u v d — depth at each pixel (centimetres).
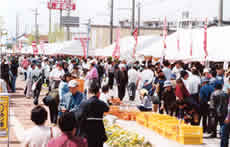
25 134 522
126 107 1700
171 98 1420
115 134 1104
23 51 6362
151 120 1367
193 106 1263
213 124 1216
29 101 2050
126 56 3412
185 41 2627
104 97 1106
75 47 3847
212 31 2562
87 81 1891
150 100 1577
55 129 529
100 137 770
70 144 477
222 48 2309
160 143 1136
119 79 2081
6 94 867
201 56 2359
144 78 1802
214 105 1130
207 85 1252
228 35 2420
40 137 516
